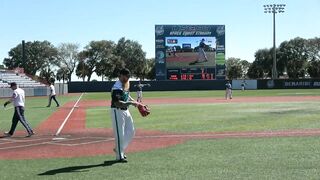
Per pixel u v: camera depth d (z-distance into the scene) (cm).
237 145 1319
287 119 2180
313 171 934
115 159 1129
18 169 1027
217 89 7994
